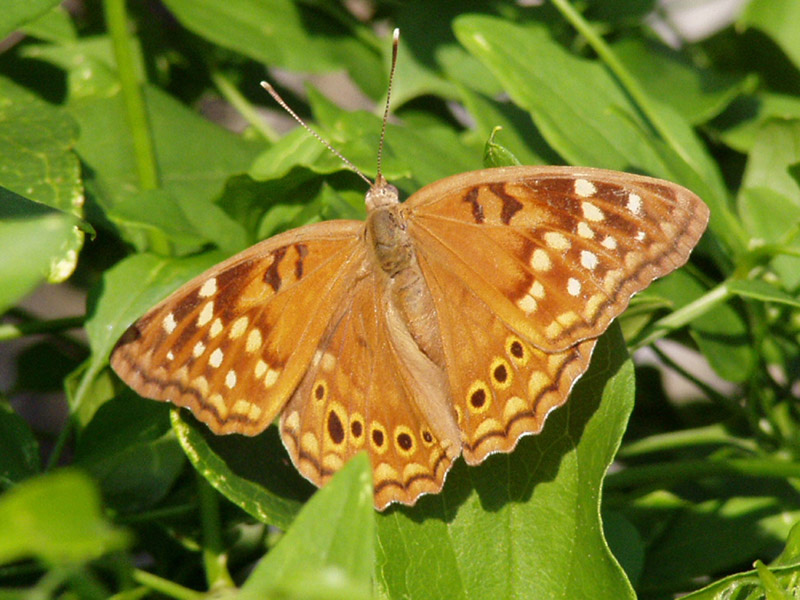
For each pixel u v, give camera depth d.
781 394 0.56
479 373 0.54
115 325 0.55
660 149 0.56
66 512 0.40
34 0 0.54
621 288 0.53
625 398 0.53
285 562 0.51
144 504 0.54
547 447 0.54
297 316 0.54
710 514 0.55
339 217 0.56
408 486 0.54
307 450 0.54
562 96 0.56
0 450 0.54
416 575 0.53
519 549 0.53
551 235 0.54
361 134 0.56
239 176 0.55
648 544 0.55
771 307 0.56
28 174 0.55
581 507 0.53
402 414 0.54
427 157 0.56
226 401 0.54
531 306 0.54
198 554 0.55
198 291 0.54
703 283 0.56
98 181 0.56
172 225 0.55
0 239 0.49
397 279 0.54
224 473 0.54
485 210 0.54
